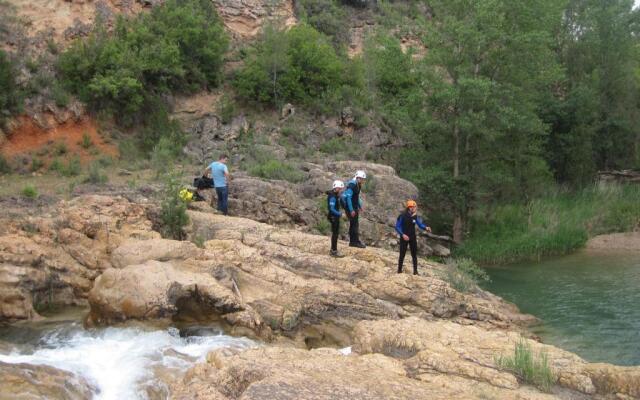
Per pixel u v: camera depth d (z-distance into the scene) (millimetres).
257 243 12555
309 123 24516
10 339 9352
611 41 31109
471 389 6844
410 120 23531
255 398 5918
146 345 8992
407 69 24422
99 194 14773
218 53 24734
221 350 8008
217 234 13008
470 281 13555
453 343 8602
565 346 10805
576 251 21453
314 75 25828
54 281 11039
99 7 22953
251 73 24531
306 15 32125
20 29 20641
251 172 18906
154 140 21438
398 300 11805
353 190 13164
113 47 21156
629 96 31312
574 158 28500
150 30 23250
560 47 31797
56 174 17734
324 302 11055
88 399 7410
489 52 22484
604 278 16734
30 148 18453
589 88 29312
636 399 7105
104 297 9812
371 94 27562
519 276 17578
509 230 22516
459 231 22375
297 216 16922
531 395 6711
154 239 11406
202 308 10039
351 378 6699
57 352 8664
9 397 6789
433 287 12078
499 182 23031
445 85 21922
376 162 24031
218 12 27875
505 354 8023
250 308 10211
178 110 23094
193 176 18000
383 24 34969
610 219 23734
